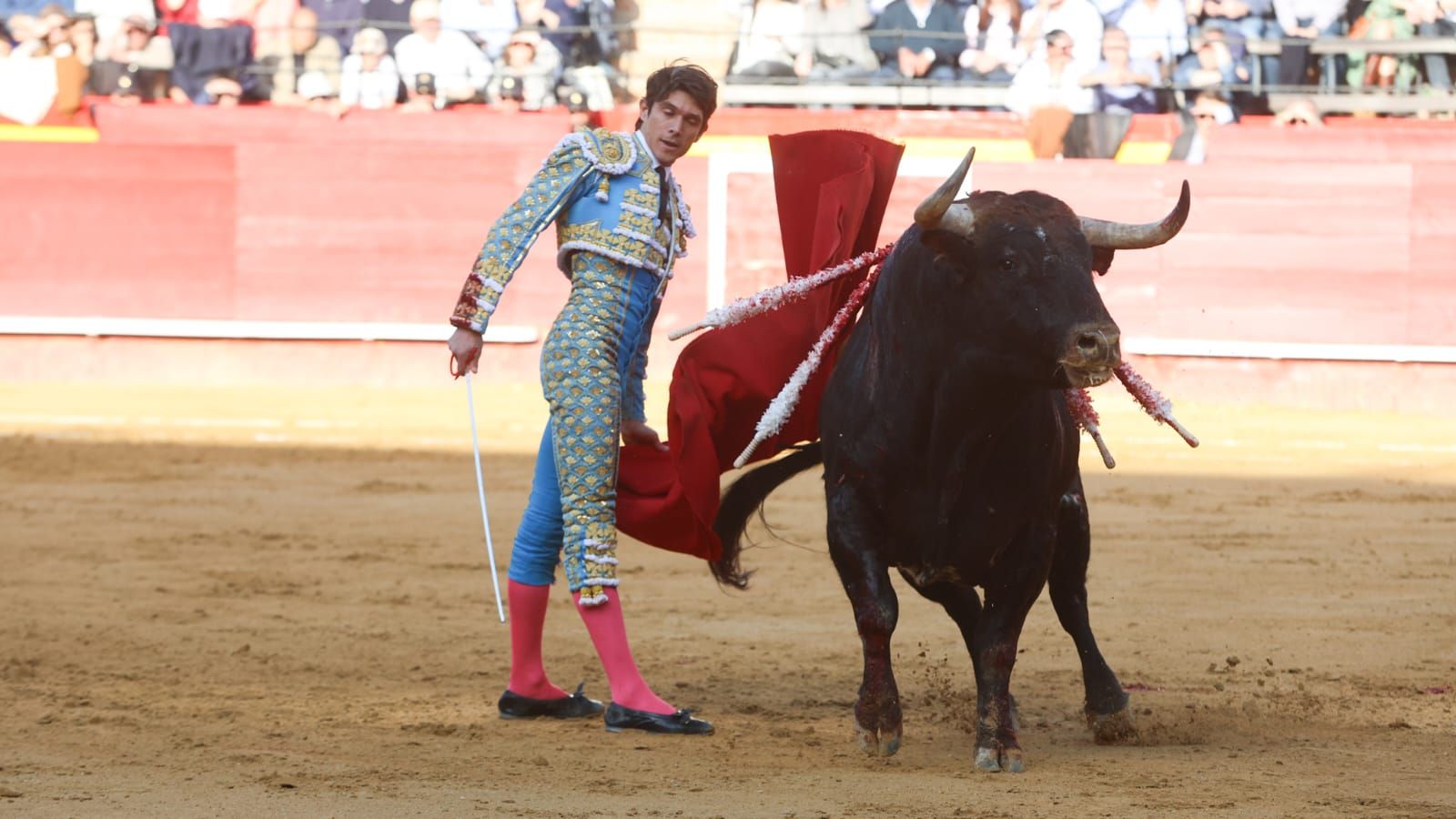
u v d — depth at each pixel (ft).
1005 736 33.73
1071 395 36.91
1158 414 35.94
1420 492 90.79
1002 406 32.35
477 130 140.87
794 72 144.05
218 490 88.69
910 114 141.90
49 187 140.97
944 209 30.73
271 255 141.38
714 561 40.75
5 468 95.14
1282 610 57.31
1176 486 92.89
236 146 140.87
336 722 38.55
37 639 49.67
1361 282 135.85
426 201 140.97
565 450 37.93
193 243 141.18
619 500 39.81
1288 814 29.30
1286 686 44.34
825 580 63.72
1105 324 30.07
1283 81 142.00
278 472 95.50
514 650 39.68
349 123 141.18
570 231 38.42
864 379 34.32
